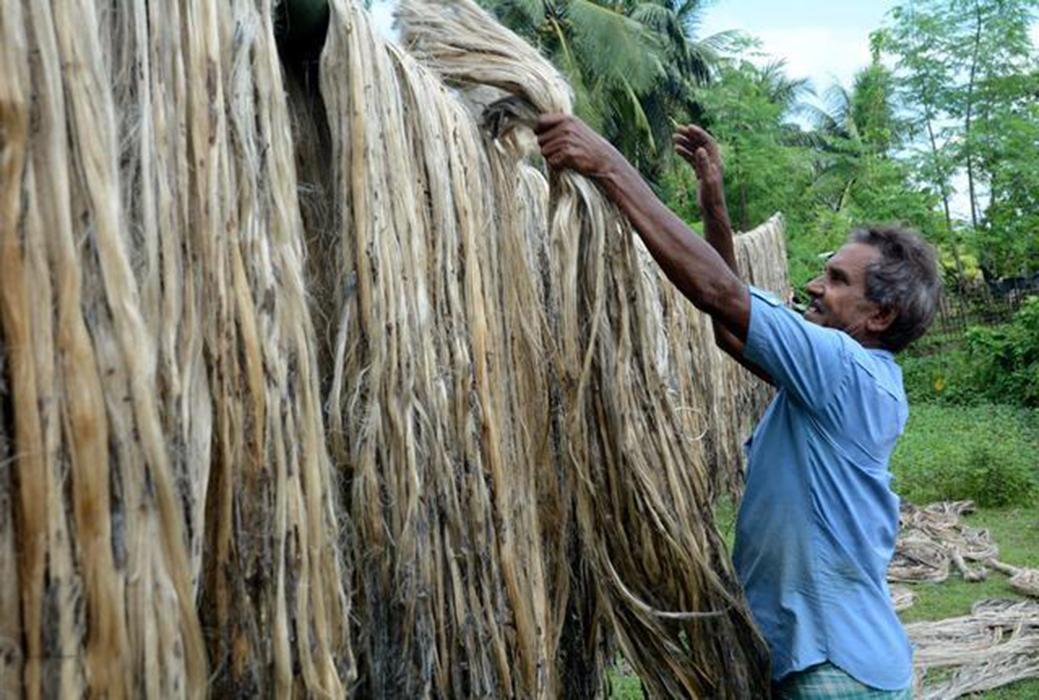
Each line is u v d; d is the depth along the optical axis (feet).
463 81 5.76
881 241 7.18
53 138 3.01
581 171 5.82
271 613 3.83
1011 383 41.65
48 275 2.98
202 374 3.62
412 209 4.89
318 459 4.08
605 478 6.06
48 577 2.93
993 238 49.16
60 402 2.98
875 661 6.55
